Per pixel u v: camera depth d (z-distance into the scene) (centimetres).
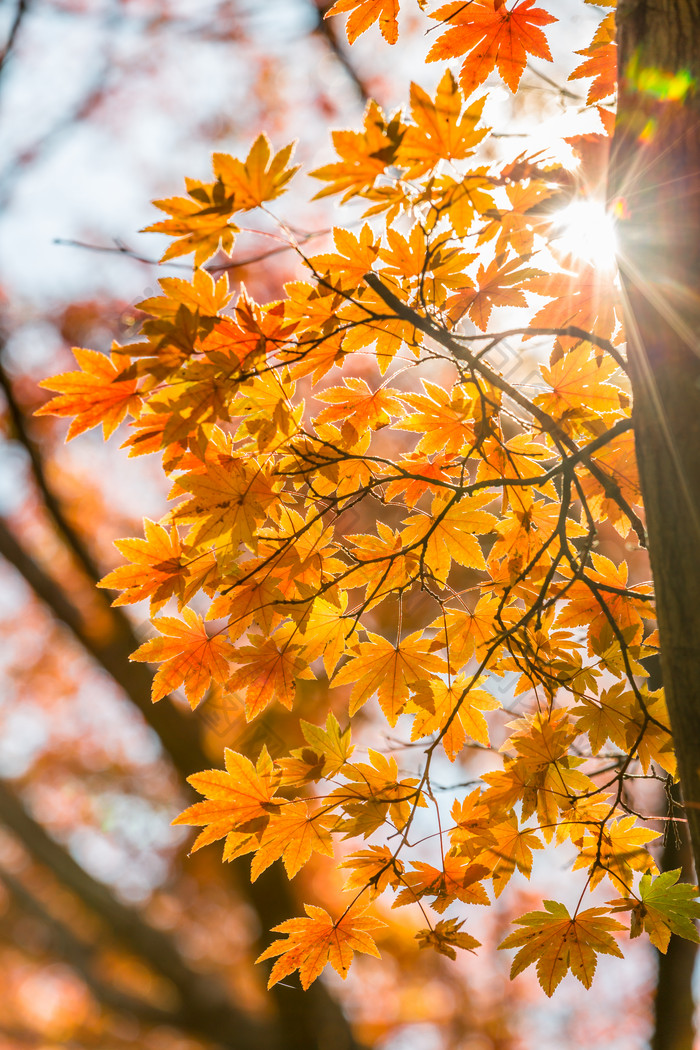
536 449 132
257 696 128
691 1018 231
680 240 115
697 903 126
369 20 129
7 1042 500
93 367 120
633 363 117
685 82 116
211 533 125
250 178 116
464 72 128
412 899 127
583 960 127
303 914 261
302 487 129
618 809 130
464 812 127
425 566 131
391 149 116
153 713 259
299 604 127
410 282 125
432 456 133
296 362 125
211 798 125
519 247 125
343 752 126
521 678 132
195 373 120
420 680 129
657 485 115
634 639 130
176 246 118
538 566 131
